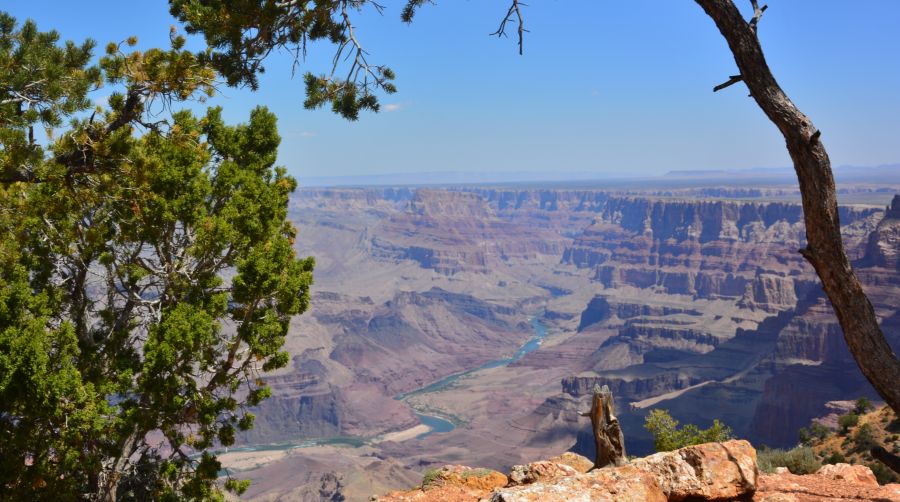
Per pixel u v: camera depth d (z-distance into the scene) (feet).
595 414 44.98
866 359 36.04
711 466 40.37
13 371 68.85
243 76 59.72
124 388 81.51
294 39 57.26
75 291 87.45
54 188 74.90
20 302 73.51
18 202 75.87
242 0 54.13
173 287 89.30
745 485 40.16
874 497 40.32
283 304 89.51
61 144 64.69
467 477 51.16
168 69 63.93
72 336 73.56
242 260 85.20
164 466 87.51
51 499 75.97
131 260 89.76
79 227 85.92
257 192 91.25
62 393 70.54
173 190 88.07
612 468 41.37
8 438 74.49
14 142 59.72
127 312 89.66
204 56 62.64
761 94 36.94
